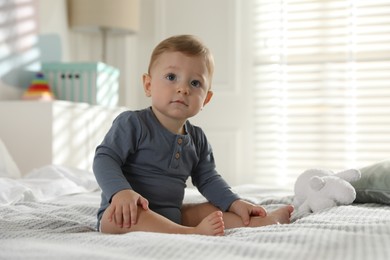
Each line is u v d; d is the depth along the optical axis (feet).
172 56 4.15
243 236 3.07
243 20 10.91
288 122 10.64
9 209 4.34
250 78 10.86
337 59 10.38
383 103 10.13
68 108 8.05
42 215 4.07
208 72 4.28
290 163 10.63
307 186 4.54
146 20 11.51
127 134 4.04
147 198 4.10
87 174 6.89
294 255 2.43
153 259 2.44
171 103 4.10
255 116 10.83
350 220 3.51
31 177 6.41
